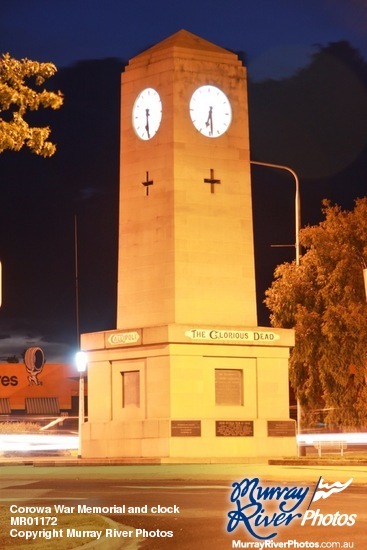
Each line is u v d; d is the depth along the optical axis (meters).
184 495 29.47
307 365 52.78
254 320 47.41
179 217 46.25
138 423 46.06
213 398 46.06
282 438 47.00
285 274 53.59
